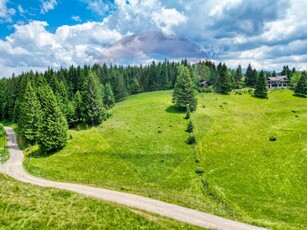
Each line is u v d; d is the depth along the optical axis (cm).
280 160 4659
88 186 3644
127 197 3288
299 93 10956
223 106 6794
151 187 3544
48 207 2662
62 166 4466
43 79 10538
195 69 10762
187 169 3906
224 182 3869
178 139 3300
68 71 12825
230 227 2747
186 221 2769
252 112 7000
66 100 8906
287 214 3256
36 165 4950
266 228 2811
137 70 14612
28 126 7038
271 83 14550
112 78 9056
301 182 4106
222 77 10594
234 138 4925
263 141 5241
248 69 15012
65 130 5400
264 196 3731
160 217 2775
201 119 4412
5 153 6512
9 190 3123
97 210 2708
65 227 2317
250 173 4175
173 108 5253
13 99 11256
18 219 2378
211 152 4288
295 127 6225
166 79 12988
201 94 8462
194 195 3503
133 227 2459
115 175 3716
